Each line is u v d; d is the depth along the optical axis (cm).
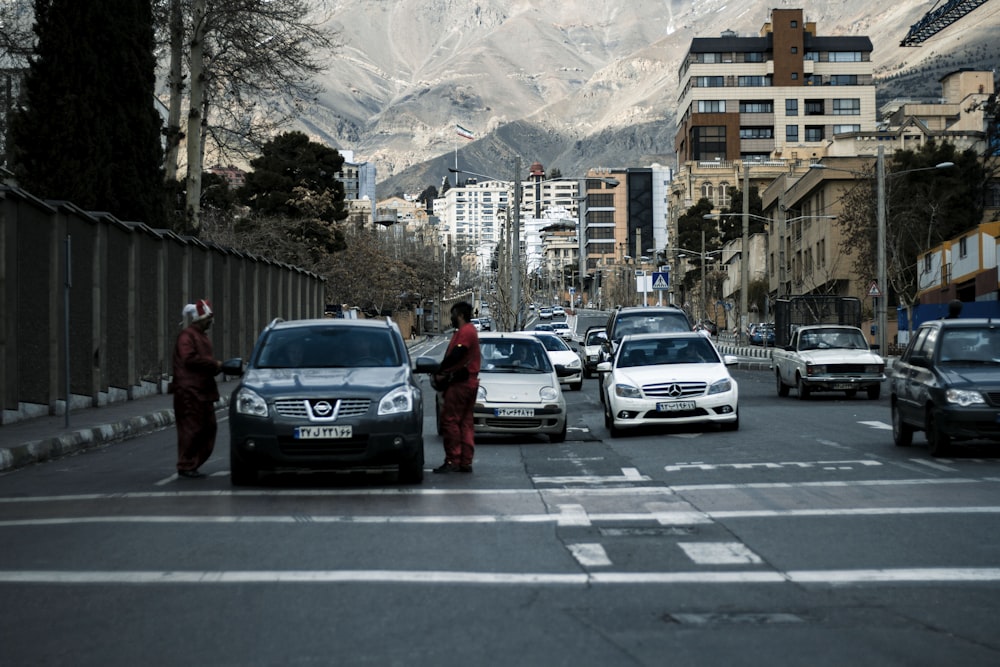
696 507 1384
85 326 3266
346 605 882
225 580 976
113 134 3859
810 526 1240
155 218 4044
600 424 2823
